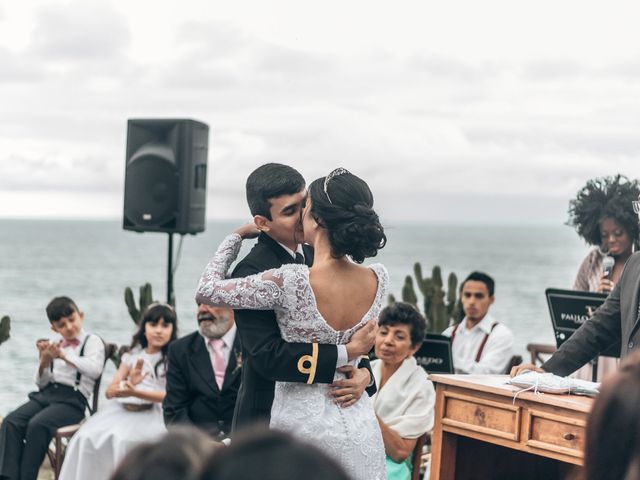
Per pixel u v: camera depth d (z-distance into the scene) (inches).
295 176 120.0
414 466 180.9
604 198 202.4
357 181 116.1
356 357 115.6
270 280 113.3
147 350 231.0
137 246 2448.3
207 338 203.3
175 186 269.6
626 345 130.1
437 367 212.1
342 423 115.0
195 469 48.7
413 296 287.9
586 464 63.9
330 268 115.0
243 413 116.6
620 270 202.2
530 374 132.6
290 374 112.7
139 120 274.1
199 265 1875.0
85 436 216.4
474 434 134.7
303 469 45.3
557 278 1774.1
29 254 2096.5
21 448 235.1
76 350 242.8
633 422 61.9
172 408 201.5
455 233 3612.2
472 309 241.8
